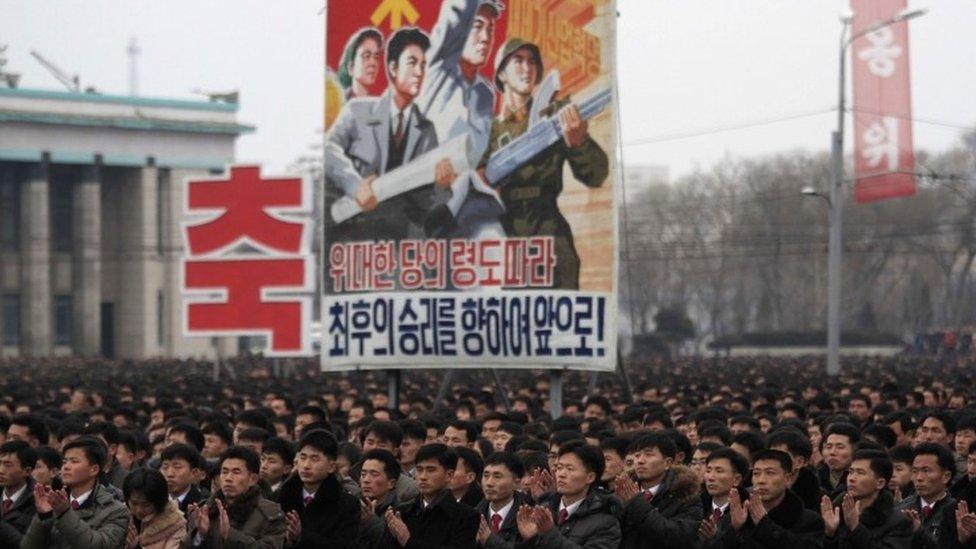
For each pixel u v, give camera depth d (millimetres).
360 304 35000
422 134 34375
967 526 17828
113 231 136500
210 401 41688
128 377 68062
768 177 152375
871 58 59500
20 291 133500
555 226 33094
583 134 32906
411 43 34438
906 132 60344
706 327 185875
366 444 24188
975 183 142375
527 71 33375
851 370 73938
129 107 133125
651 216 166000
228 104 137125
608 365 32750
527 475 21469
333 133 35281
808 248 146125
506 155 33562
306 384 54219
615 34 32688
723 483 19250
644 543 18656
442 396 38469
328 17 35250
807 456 20406
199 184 58531
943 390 43656
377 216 34812
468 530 18906
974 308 157500
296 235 57625
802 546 17922
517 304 33438
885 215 142500
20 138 129750
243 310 57969
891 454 22438
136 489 18453
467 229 33875
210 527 17969
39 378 70875
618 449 21609
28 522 20062
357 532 18953
